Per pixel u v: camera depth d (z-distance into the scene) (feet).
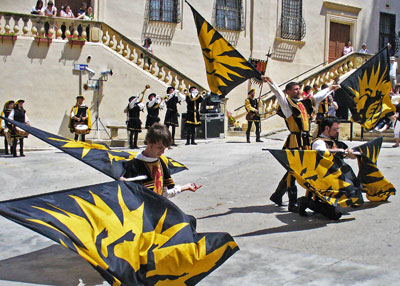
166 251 11.63
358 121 23.40
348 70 71.46
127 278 11.08
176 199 23.90
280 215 19.83
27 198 11.14
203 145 48.16
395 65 71.15
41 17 52.60
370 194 20.99
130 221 11.88
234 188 25.93
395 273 12.77
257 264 13.98
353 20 79.77
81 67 53.57
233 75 20.35
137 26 62.85
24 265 14.47
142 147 50.21
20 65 51.80
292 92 19.79
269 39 71.87
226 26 68.69
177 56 65.67
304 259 14.24
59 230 10.67
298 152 17.90
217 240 12.07
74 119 47.21
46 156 42.24
